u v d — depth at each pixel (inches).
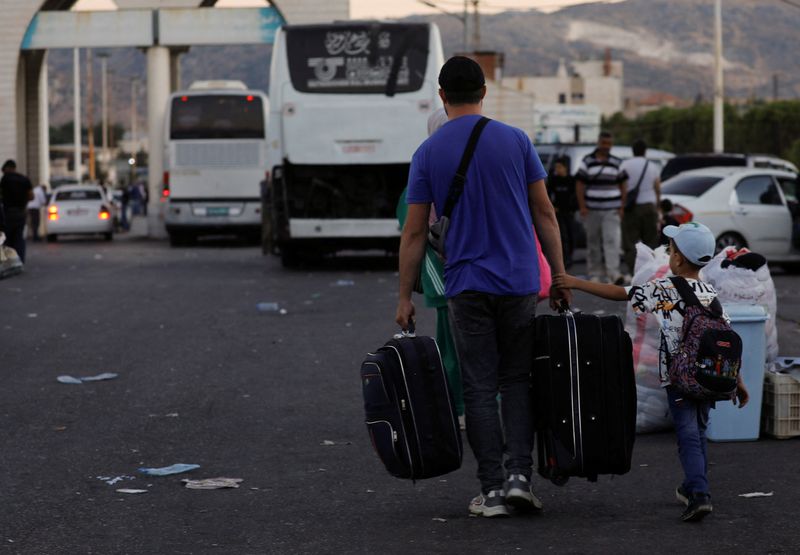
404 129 871.7
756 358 307.0
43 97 1691.7
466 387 237.1
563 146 1050.1
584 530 228.2
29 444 313.6
